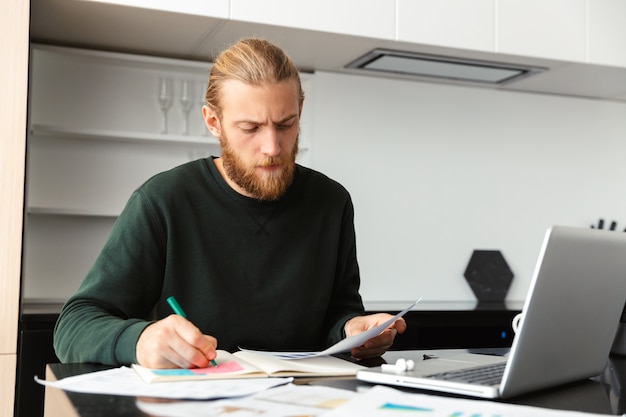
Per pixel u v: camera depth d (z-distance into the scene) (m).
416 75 3.28
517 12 2.99
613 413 0.89
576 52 3.07
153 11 2.50
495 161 3.49
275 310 1.58
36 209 2.69
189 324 1.12
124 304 1.42
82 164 2.93
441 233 3.37
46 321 2.37
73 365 1.18
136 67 3.01
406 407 0.80
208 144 3.09
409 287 3.30
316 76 3.21
